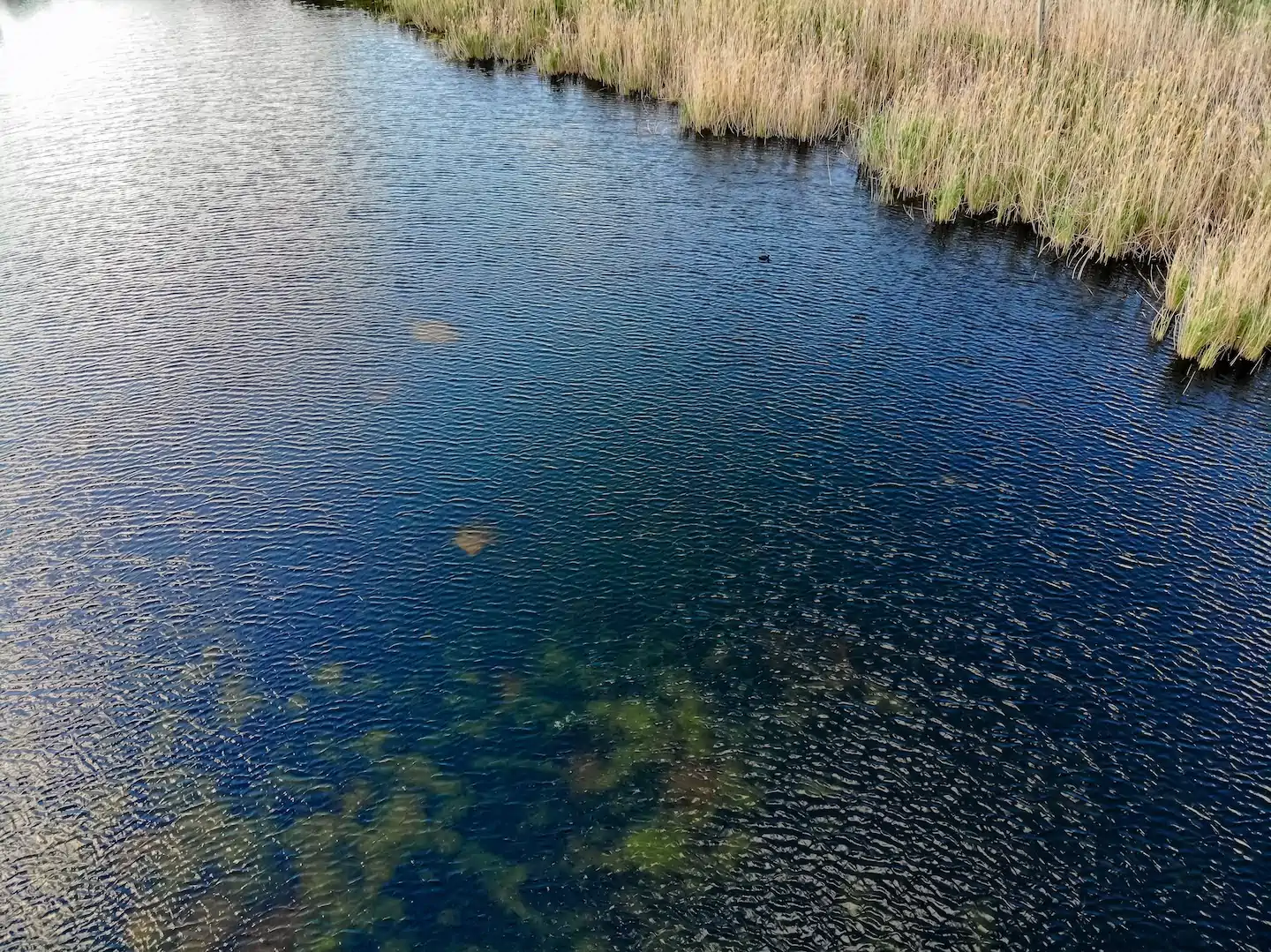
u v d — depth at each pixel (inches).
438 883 120.3
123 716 143.7
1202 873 123.5
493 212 337.1
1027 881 122.4
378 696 147.4
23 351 242.4
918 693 150.6
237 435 209.6
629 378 236.1
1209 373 244.2
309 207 337.7
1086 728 144.6
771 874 122.6
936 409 226.1
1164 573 175.5
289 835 126.6
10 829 127.6
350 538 179.8
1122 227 302.5
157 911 117.5
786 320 266.5
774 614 165.0
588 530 183.3
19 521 182.7
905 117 362.0
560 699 147.6
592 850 125.0
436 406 221.8
